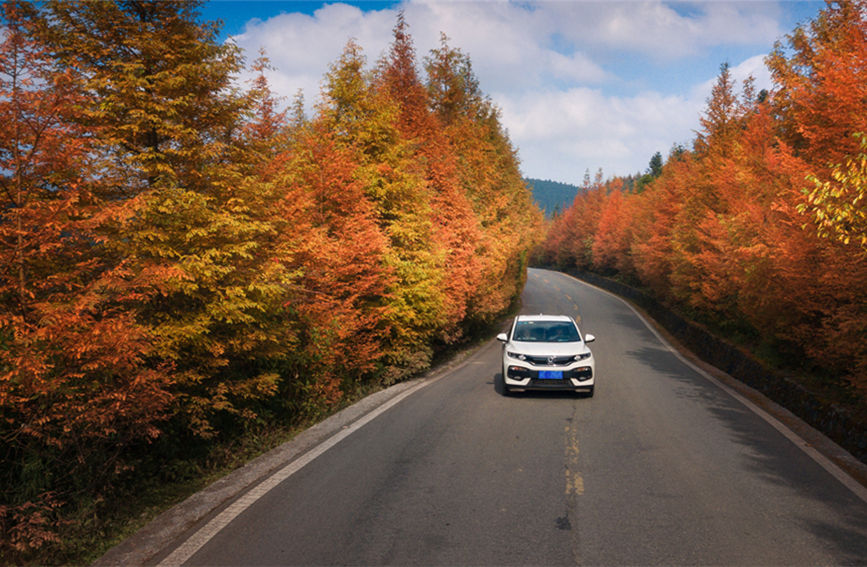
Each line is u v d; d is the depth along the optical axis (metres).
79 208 5.36
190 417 7.09
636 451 6.90
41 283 4.88
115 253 6.36
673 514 4.86
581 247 70.75
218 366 7.29
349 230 11.41
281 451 6.98
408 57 22.94
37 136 4.80
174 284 6.19
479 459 6.52
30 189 5.09
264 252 7.68
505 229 28.84
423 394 11.09
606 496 5.30
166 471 6.45
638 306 38.97
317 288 10.19
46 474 4.89
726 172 19.39
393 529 4.52
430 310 14.26
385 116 14.61
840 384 9.95
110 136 6.48
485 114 36.09
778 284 10.91
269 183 7.68
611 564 3.92
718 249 18.97
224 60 7.36
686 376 13.79
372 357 11.82
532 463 6.37
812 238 9.40
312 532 4.46
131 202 5.50
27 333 4.39
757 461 6.53
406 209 14.83
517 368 10.22
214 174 7.25
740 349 15.80
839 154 8.98
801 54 15.75
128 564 4.00
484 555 4.05
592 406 9.72
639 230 37.28
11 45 4.67
